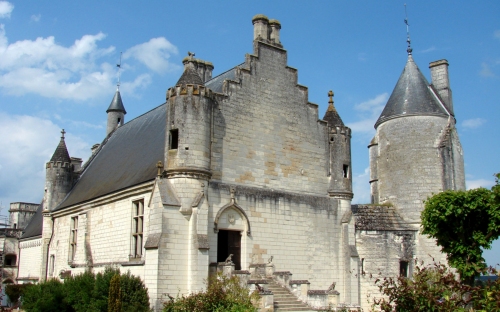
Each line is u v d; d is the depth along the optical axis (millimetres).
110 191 33281
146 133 38344
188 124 27203
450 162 35969
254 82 31359
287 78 33375
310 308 26578
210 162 27859
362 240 34781
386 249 34688
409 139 36969
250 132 30547
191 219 26266
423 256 34844
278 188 31250
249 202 29547
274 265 29844
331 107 36188
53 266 42844
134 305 23375
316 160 33750
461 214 26500
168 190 26453
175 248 25594
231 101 29953
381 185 38281
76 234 39125
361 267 34344
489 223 25828
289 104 33062
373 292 33719
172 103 27812
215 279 22891
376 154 41312
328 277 32281
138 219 30203
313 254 31875
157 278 24703
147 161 32469
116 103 57219
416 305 11867
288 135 32531
